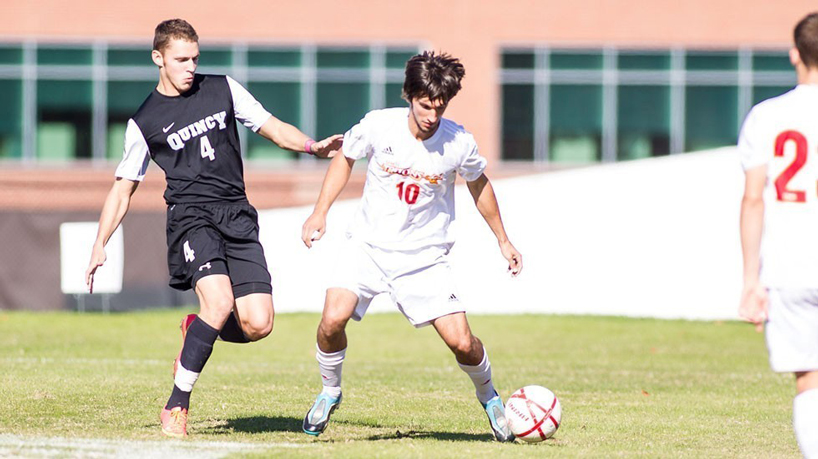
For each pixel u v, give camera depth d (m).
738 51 94.56
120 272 67.12
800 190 17.38
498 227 22.61
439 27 93.31
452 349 21.86
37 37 91.44
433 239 21.81
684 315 66.44
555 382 37.94
